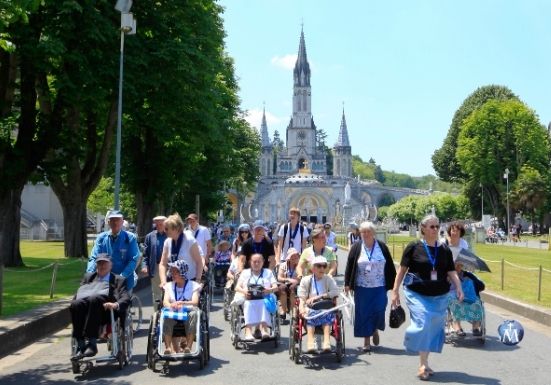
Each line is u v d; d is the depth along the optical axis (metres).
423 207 127.19
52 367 10.15
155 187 38.94
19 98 26.20
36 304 14.86
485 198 85.94
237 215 83.62
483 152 80.25
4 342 10.92
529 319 15.50
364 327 11.30
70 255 30.27
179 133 30.69
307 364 10.38
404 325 14.52
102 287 10.16
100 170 30.14
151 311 16.59
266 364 10.41
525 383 9.18
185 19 27.45
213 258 21.05
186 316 10.08
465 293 12.30
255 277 12.13
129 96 24.66
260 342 11.91
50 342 12.16
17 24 20.80
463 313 12.32
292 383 9.09
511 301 16.97
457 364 10.45
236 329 11.91
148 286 22.98
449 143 93.25
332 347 10.95
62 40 22.09
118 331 10.09
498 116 79.50
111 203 72.62
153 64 25.14
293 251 14.55
